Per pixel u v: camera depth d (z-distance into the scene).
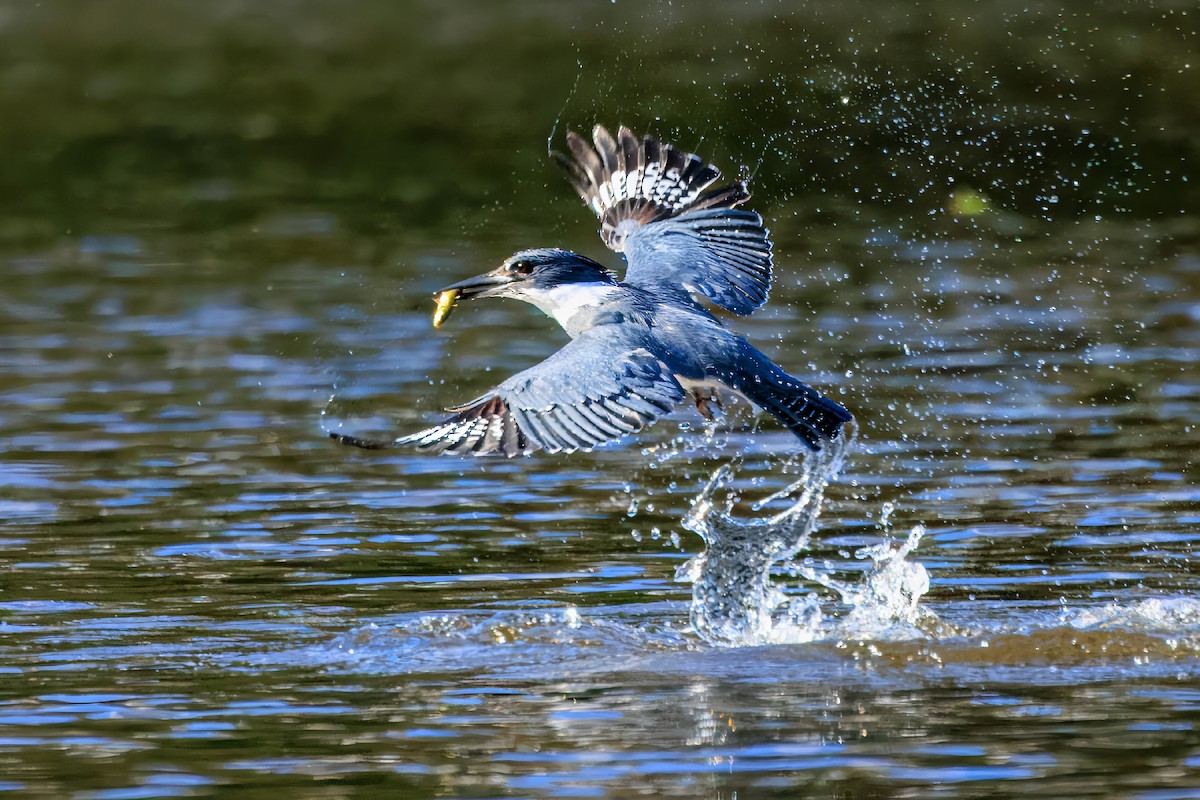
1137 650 9.90
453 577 11.40
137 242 23.38
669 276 10.35
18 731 8.64
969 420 15.03
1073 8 32.56
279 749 8.41
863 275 21.25
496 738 8.55
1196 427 14.63
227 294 20.36
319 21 39.06
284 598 10.95
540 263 10.15
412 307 19.75
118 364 17.28
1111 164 26.02
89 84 33.56
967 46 30.05
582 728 8.70
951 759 8.16
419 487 13.55
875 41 31.02
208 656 9.86
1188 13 31.73
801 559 11.74
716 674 9.62
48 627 10.34
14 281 21.20
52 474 13.70
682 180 11.11
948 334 18.20
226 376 16.80
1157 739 8.37
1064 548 11.75
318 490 13.41
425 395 16.11
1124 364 16.80
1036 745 8.33
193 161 28.30
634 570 11.59
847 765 8.12
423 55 35.25
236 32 38.28
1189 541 11.82
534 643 10.15
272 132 30.00
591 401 8.82
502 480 13.77
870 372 16.69
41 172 27.66
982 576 11.25
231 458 14.20
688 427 15.38
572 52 33.94
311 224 24.39
